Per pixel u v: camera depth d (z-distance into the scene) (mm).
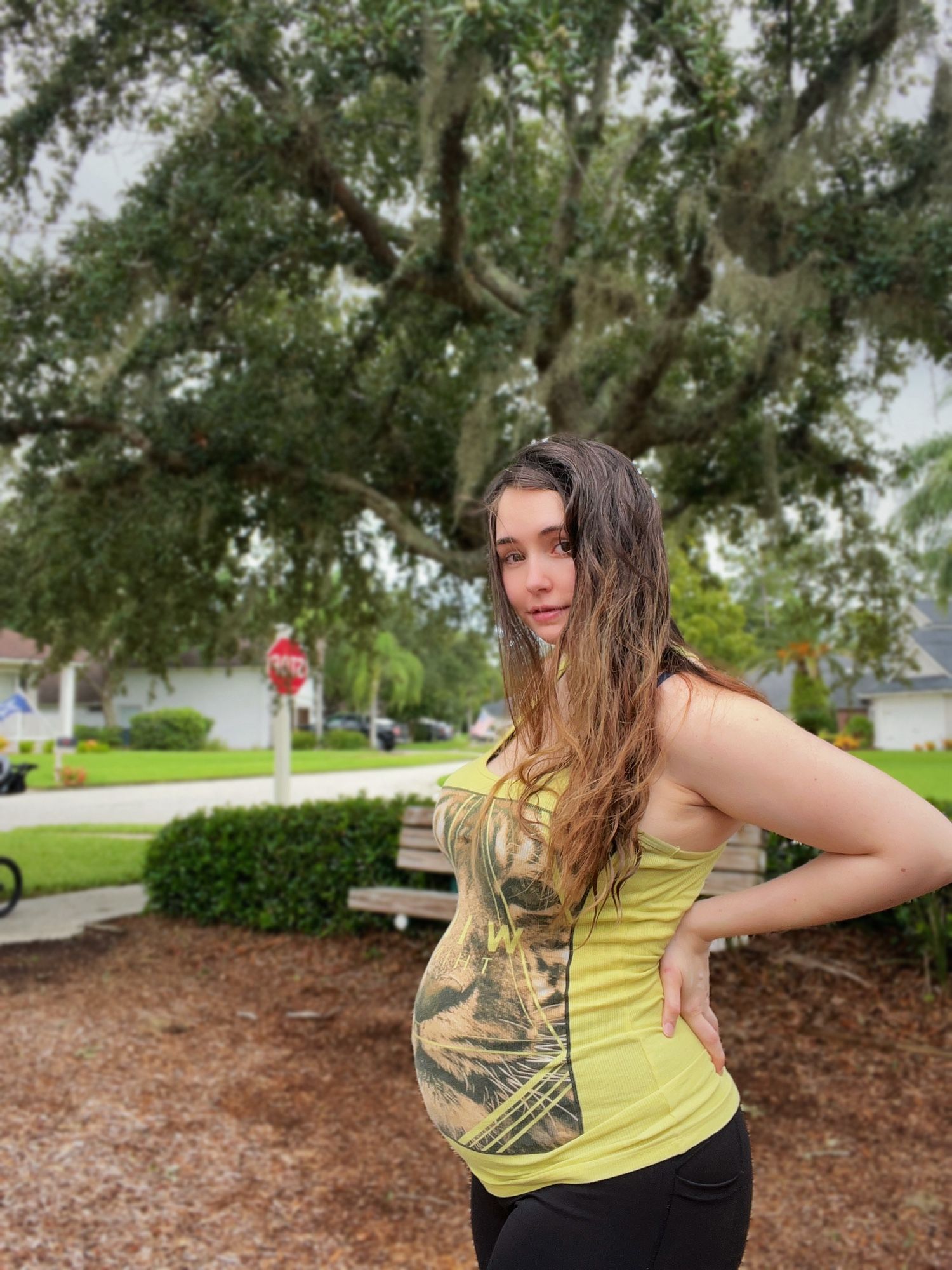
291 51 5719
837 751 1155
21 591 6613
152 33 5934
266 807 6816
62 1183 3082
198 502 6113
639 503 1315
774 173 5566
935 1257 2574
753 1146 3289
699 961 1285
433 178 5551
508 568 1398
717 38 5031
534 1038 1260
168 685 7172
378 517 6699
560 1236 1205
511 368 5754
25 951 6281
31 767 8859
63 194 6242
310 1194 3023
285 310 7285
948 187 5398
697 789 1206
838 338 5941
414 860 5816
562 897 1227
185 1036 4547
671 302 5910
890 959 5047
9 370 5980
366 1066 4121
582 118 5828
